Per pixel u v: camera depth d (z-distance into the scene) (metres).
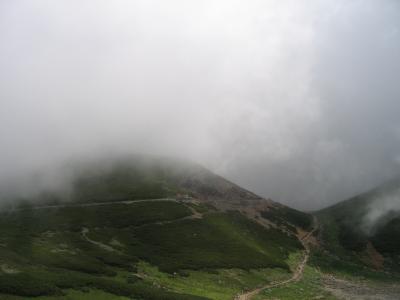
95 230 146.00
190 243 146.38
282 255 165.38
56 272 85.38
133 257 120.38
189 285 105.25
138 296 78.44
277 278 131.25
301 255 178.00
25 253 104.25
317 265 167.25
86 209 172.75
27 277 73.81
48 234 135.38
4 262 82.25
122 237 142.38
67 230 143.00
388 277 166.62
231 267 128.38
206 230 164.75
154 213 172.75
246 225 195.75
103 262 110.88
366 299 118.94
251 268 132.62
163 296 80.69
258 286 117.25
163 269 114.38
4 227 140.25
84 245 125.75
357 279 155.62
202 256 133.12
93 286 78.75
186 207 191.25
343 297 119.00
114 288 79.19
